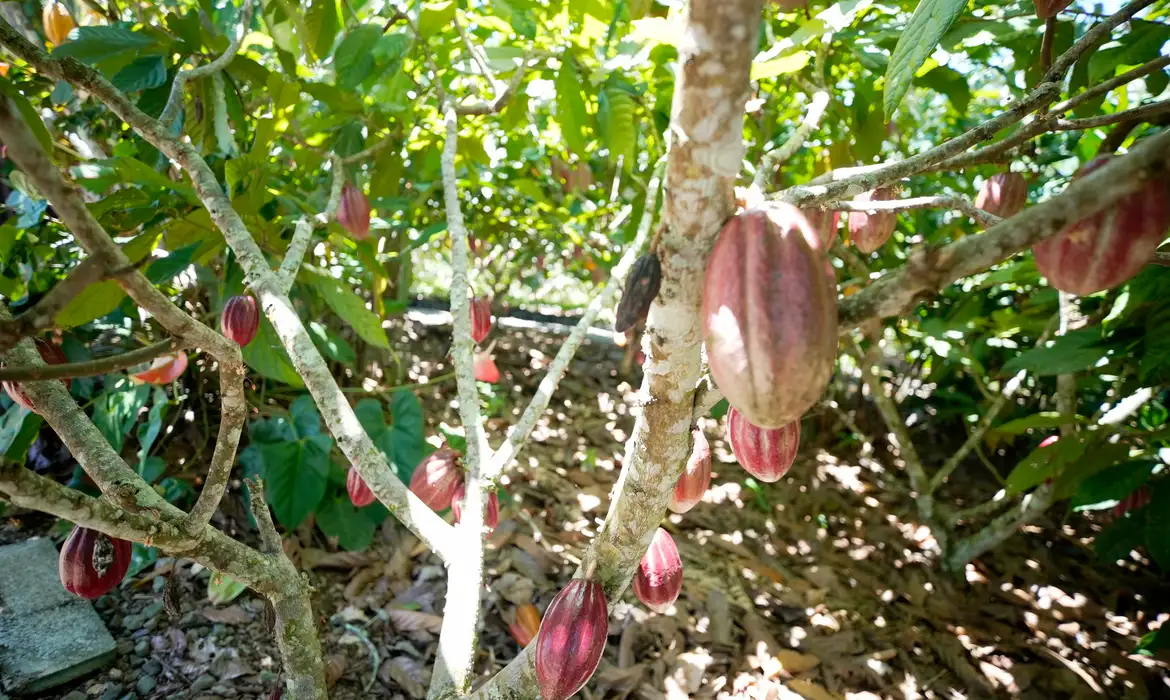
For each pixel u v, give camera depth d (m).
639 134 3.48
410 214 4.05
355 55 2.38
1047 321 3.23
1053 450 2.23
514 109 2.87
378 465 1.42
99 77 1.33
